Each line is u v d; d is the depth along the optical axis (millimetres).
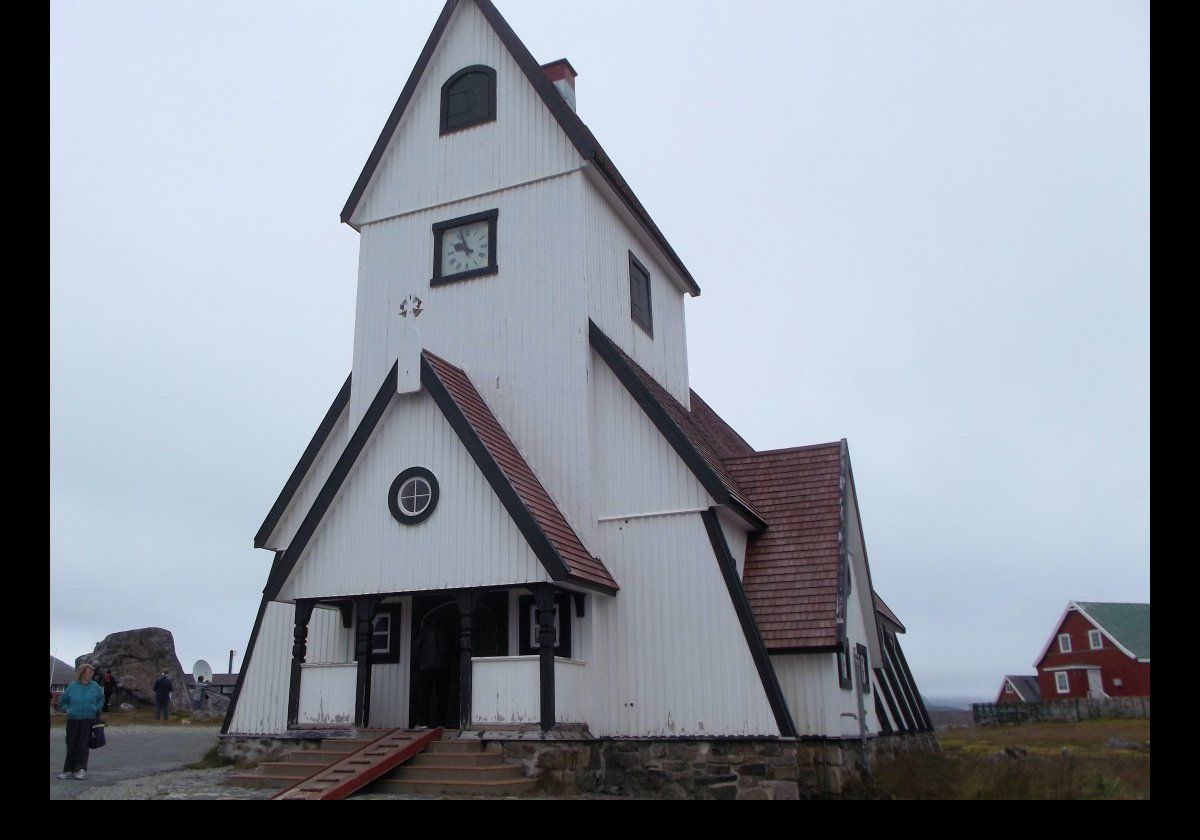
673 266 23000
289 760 15273
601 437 17719
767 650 16172
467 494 15820
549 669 14875
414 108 20609
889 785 16266
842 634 15930
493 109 19766
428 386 16469
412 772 14039
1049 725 29344
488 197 19406
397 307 19656
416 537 15945
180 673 34188
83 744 15078
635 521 17109
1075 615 39156
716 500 16609
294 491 19141
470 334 18828
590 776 15641
